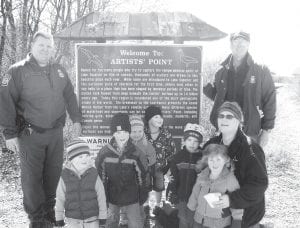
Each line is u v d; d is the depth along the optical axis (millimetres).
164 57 5527
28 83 4723
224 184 3725
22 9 10602
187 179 4391
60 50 10531
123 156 4473
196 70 5543
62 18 10961
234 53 4691
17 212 5660
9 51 10500
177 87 5566
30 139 4844
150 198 6164
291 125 15453
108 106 5602
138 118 4984
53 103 4879
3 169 7906
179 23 5656
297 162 9062
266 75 4727
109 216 4621
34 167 4934
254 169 3641
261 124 4945
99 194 4262
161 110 5582
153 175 5035
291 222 5422
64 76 5027
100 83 5578
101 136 5633
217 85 4910
